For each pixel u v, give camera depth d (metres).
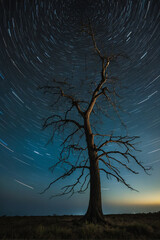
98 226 7.25
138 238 5.57
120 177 9.22
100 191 9.09
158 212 13.38
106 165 9.57
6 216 12.88
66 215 13.14
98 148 9.73
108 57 11.36
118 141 9.77
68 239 5.47
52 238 5.54
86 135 10.27
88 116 10.77
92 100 11.04
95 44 11.41
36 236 5.75
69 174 9.63
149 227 6.59
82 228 6.60
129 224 7.73
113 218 10.27
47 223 8.53
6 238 5.44
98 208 8.66
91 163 9.53
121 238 5.57
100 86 11.16
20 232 6.28
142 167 9.41
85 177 9.62
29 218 11.15
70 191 9.27
